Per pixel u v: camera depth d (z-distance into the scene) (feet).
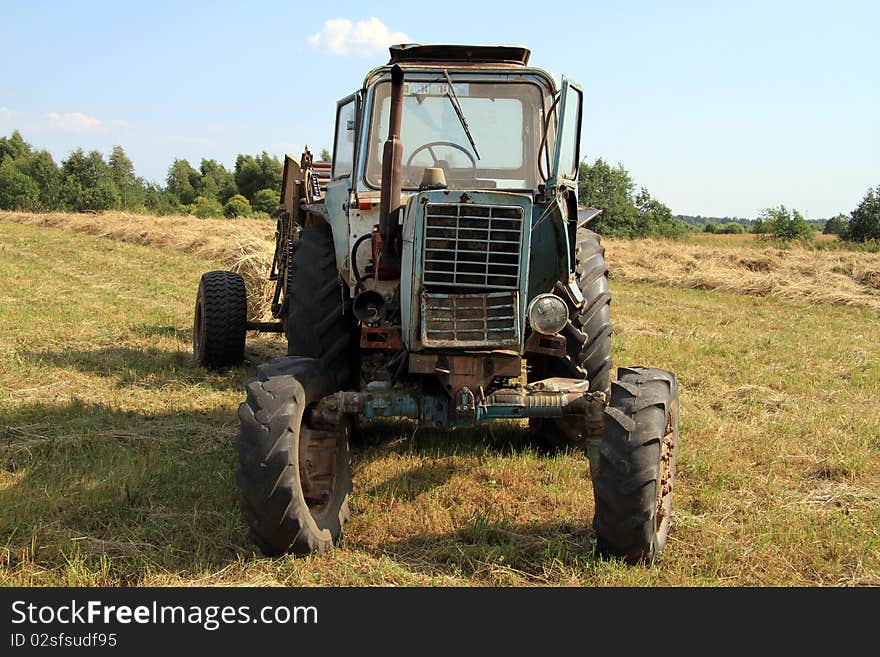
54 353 27.02
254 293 33.42
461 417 12.94
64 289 43.88
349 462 14.16
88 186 232.32
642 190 157.17
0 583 11.55
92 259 62.49
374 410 12.87
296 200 23.39
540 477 16.58
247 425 11.96
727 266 65.67
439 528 13.84
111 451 17.20
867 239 131.13
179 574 11.98
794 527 14.15
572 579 12.01
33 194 229.04
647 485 11.79
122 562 12.35
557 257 14.15
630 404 12.25
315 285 16.17
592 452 13.16
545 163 15.42
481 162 15.85
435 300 12.72
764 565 12.88
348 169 16.61
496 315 12.69
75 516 13.80
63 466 16.11
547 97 15.89
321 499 13.12
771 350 32.48
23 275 49.47
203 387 23.43
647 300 50.60
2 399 21.26
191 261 63.21
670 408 12.87
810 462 17.95
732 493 16.06
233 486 15.21
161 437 18.53
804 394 25.04
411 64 15.93
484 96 15.90
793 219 142.20
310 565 12.26
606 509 12.00
